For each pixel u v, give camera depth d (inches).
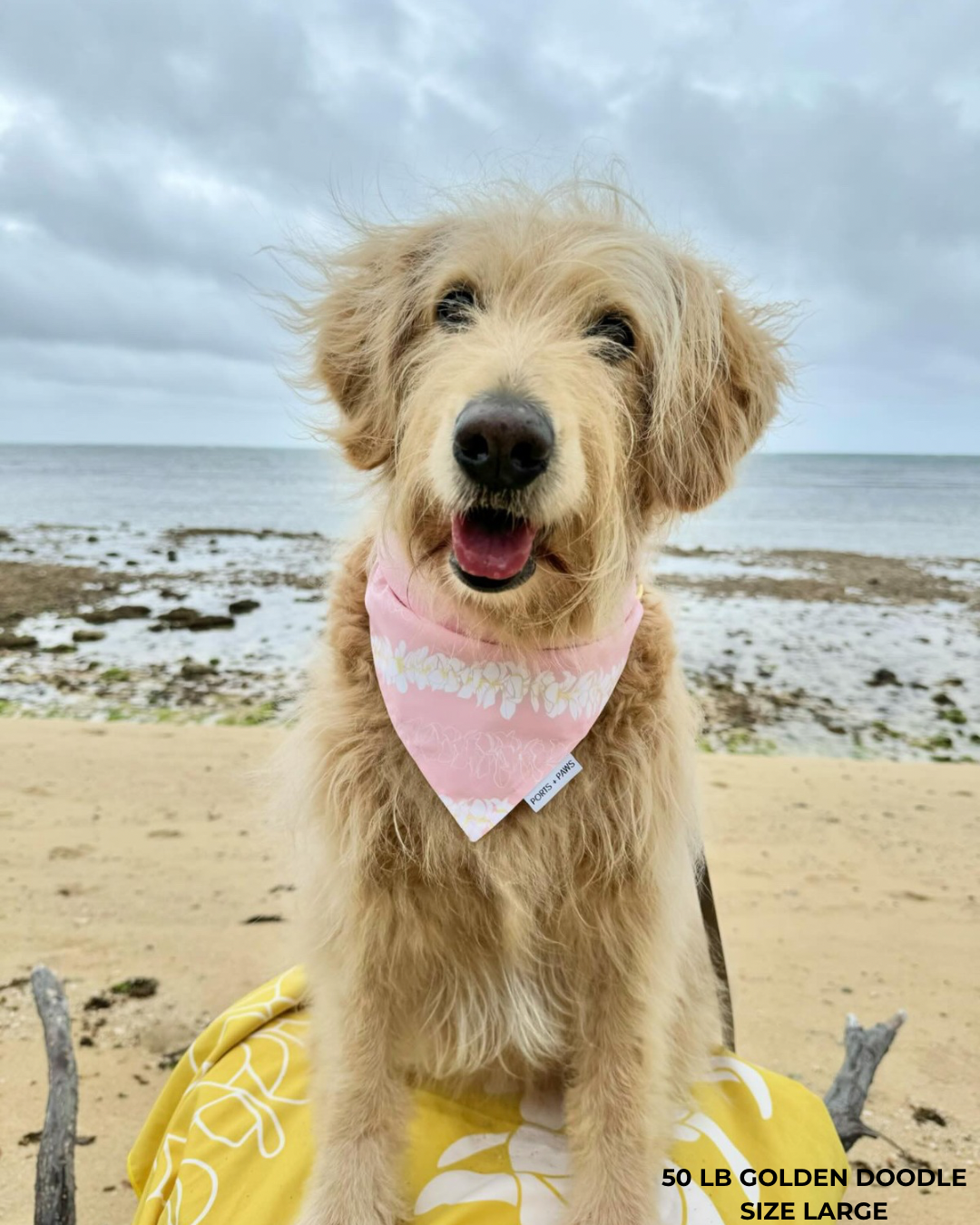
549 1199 17.5
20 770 54.9
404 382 20.2
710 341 20.1
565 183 22.0
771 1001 33.7
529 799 17.6
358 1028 18.9
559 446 16.0
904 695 82.4
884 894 42.6
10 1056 28.8
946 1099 28.2
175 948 35.8
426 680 17.9
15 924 37.2
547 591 17.8
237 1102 20.0
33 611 112.2
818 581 153.5
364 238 22.6
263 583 136.9
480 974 19.0
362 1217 16.8
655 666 19.1
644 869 18.4
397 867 18.2
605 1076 18.5
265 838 45.3
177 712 70.8
